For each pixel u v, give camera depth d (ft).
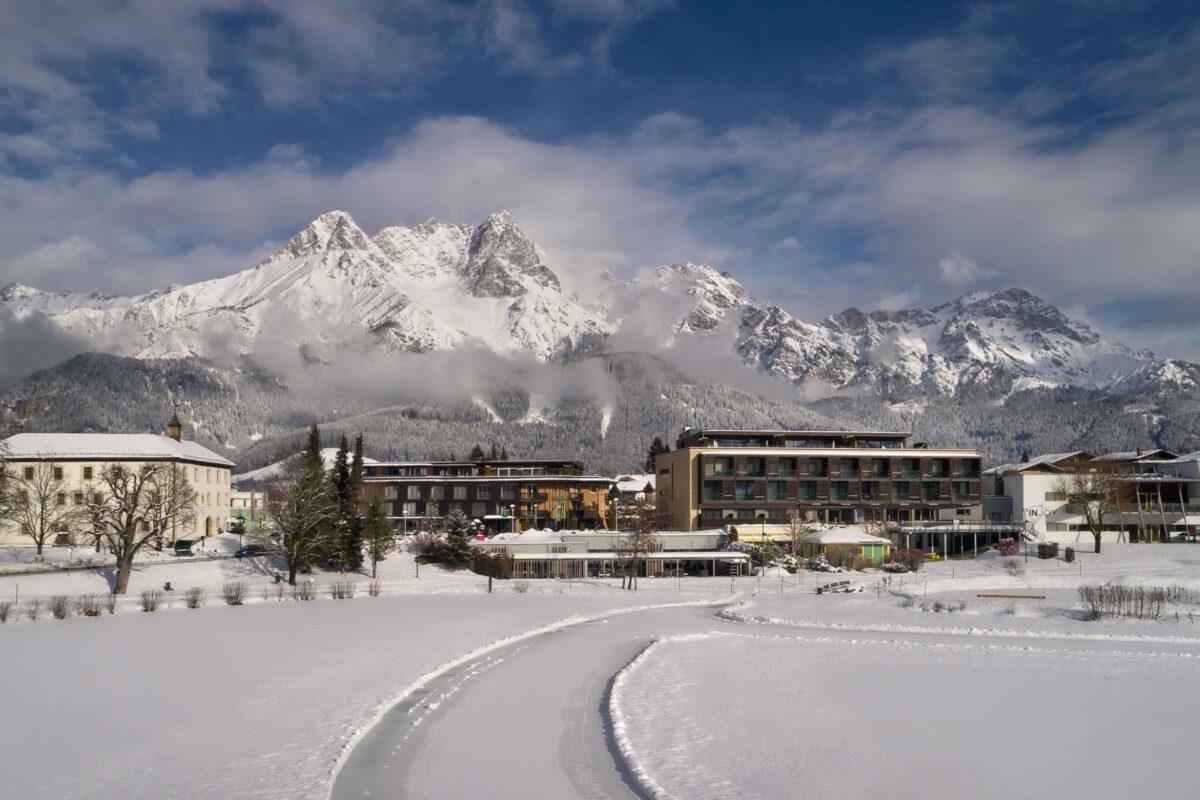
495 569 459.73
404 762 137.18
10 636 244.63
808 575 460.96
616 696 176.04
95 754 134.62
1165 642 252.83
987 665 212.02
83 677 189.37
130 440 534.37
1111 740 146.30
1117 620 286.05
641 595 379.35
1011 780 126.41
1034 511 563.48
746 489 566.77
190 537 538.06
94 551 437.58
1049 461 601.21
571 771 133.49
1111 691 182.91
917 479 576.20
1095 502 521.24
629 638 256.73
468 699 177.68
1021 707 168.76
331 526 443.32
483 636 251.19
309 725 151.43
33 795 117.08
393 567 471.21
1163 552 455.22
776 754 138.31
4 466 414.41
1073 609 302.04
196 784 121.39
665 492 641.81
